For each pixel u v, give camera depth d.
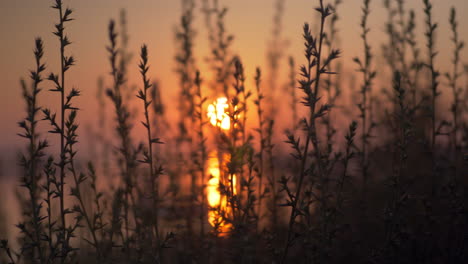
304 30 2.14
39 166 2.79
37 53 2.24
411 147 4.05
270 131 3.13
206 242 3.36
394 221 2.72
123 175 3.58
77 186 2.43
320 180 2.59
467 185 3.55
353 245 3.51
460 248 3.19
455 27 3.49
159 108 4.09
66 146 2.30
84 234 3.87
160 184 3.72
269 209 3.27
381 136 4.21
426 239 3.28
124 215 2.99
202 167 3.53
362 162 3.47
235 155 2.60
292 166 3.90
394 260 3.27
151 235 3.07
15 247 3.83
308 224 2.37
